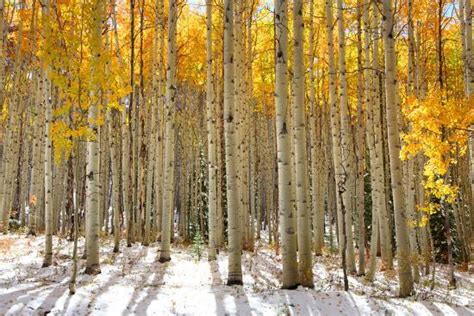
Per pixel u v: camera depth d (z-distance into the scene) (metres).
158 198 18.17
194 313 7.03
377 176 12.62
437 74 17.81
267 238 28.89
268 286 9.20
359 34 13.65
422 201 15.35
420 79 15.48
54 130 8.30
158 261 12.82
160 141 17.44
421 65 16.14
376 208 12.68
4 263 11.18
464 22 12.26
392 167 9.17
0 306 6.66
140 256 13.72
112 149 14.96
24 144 23.03
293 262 8.78
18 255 12.56
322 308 7.52
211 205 13.66
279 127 8.81
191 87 25.45
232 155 9.38
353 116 23.16
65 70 8.59
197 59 18.92
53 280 9.09
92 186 10.13
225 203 22.73
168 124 13.05
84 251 12.59
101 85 8.39
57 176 20.28
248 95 17.41
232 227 9.40
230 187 9.41
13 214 23.72
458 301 9.92
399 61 17.47
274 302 7.68
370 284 11.80
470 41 10.62
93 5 8.42
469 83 10.55
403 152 9.95
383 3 9.43
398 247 9.16
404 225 9.12
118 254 13.96
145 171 20.53
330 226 21.09
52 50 8.12
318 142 20.02
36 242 15.62
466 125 8.96
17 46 17.42
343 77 12.80
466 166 21.67
